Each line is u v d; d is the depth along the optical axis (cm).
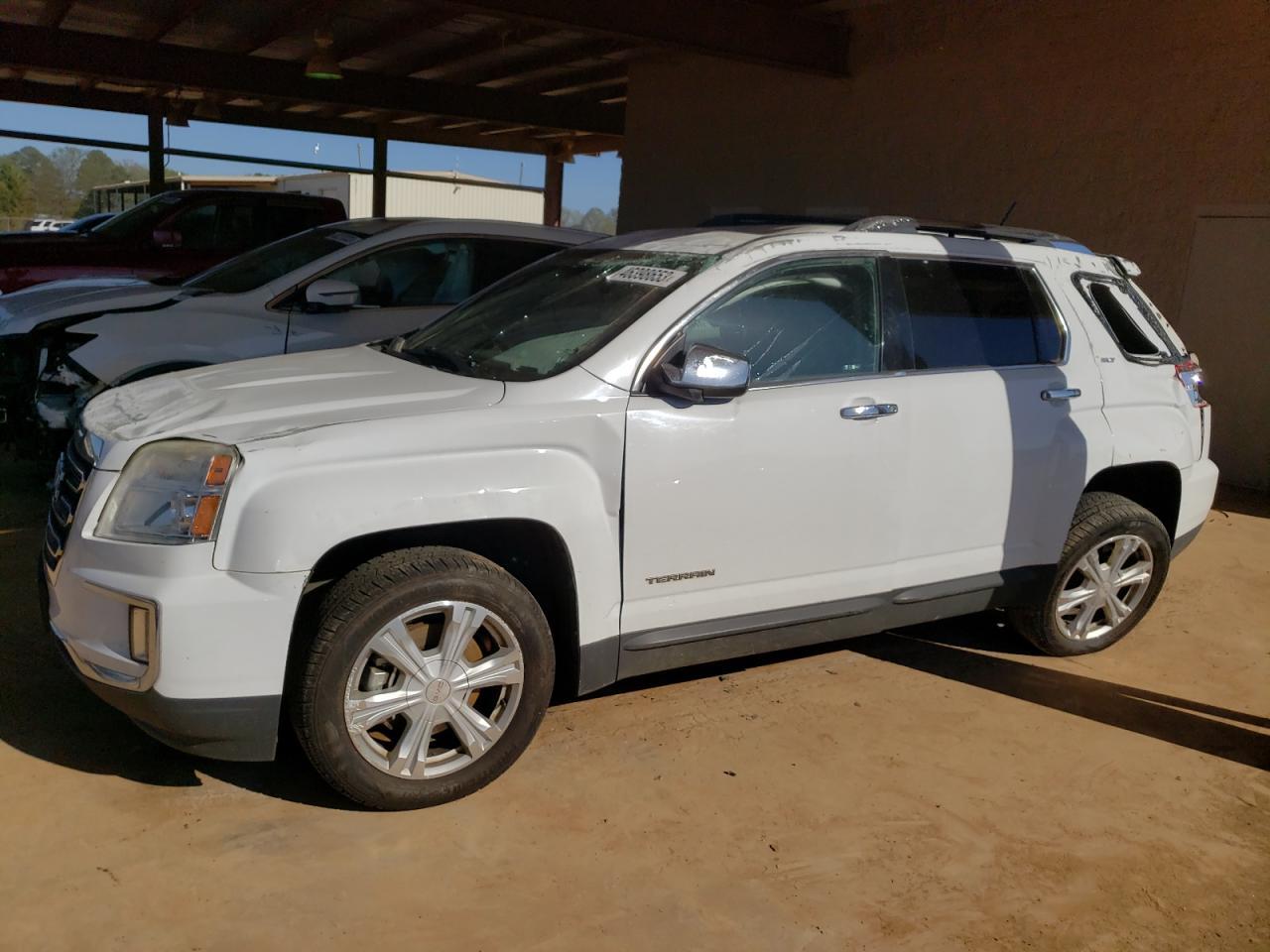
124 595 308
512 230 731
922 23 1124
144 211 1081
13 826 318
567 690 377
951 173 1109
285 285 656
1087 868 337
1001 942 299
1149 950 300
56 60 1446
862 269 422
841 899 312
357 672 322
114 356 601
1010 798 375
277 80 1628
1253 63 855
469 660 346
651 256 426
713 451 375
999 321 457
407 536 341
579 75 1702
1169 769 405
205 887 297
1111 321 502
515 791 357
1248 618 580
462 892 303
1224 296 890
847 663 486
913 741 412
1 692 400
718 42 1105
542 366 378
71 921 279
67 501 347
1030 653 512
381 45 1507
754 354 393
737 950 288
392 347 457
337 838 324
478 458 337
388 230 695
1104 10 953
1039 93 1016
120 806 333
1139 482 534
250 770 360
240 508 308
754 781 373
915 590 436
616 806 352
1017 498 454
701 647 392
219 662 307
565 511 350
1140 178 939
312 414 339
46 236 1029
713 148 1429
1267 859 349
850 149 1223
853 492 408
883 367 419
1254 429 888
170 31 1488
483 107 1814
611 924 294
